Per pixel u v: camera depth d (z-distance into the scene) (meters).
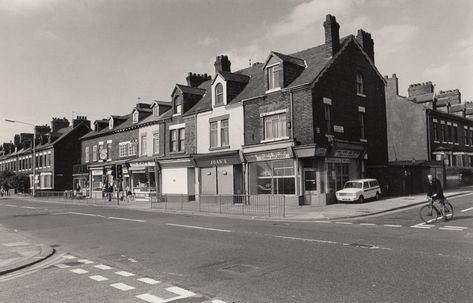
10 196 57.81
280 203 25.34
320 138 24.77
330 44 26.81
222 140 30.00
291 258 9.36
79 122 59.72
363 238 11.95
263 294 6.62
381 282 7.03
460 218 16.14
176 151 34.31
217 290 6.98
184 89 33.91
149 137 37.72
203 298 6.55
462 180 40.72
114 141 43.53
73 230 16.78
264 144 26.08
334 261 8.85
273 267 8.52
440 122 40.62
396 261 8.63
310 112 24.36
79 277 8.42
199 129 31.86
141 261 9.84
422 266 8.09
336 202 25.59
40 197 50.91
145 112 40.56
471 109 49.75
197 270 8.59
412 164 31.80
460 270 7.68
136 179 39.28
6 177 62.84
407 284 6.85
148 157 37.47
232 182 28.83
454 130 42.88
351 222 16.64
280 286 7.05
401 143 39.62
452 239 11.32
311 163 25.12
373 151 30.03
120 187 41.25
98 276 8.45
